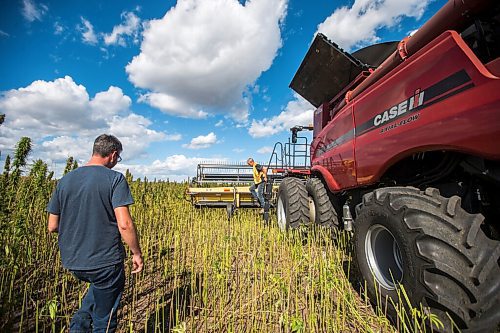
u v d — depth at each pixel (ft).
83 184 7.26
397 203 7.88
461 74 6.96
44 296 10.70
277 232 16.69
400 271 8.64
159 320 9.15
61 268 13.05
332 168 14.39
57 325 9.05
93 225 7.13
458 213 7.00
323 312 8.28
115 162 8.34
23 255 12.21
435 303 6.53
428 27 8.59
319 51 15.44
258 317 9.03
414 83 8.53
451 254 6.49
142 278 12.35
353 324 8.39
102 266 7.09
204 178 34.47
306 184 17.93
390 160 9.50
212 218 24.29
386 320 8.09
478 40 7.50
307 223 17.06
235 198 25.95
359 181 11.64
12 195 16.37
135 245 7.48
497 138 5.98
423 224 6.97
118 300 7.60
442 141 7.31
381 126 10.11
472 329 6.12
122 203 7.25
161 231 19.66
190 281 11.85
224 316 9.22
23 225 12.41
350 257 12.67
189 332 8.35
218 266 10.45
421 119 8.09
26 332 8.62
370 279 9.02
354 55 15.02
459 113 6.87
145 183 29.09
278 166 25.59
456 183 7.89
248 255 13.73
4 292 9.78
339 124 13.85
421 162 9.23
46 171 19.25
